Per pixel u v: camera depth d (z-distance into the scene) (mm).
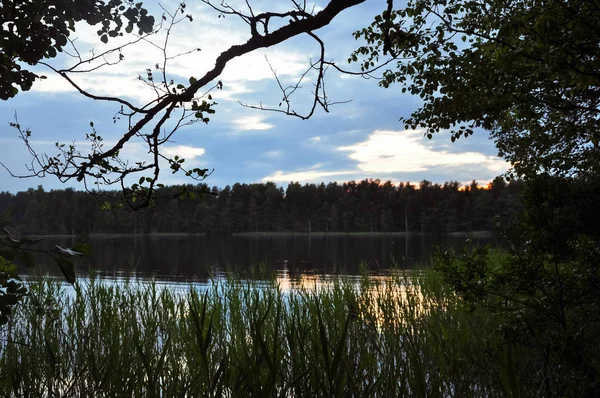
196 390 3037
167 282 16969
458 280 5281
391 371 3518
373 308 8445
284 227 129500
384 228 125562
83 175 3410
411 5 5664
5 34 3334
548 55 4098
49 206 102375
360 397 2826
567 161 5938
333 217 129500
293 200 132125
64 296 11586
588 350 4188
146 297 9250
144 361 2463
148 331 7145
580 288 4637
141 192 3586
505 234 5199
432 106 5699
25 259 2664
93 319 7824
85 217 100500
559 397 3301
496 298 5734
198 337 2363
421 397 2836
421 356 4324
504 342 4633
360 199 133375
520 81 4586
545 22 4195
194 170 3545
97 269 23281
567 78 4328
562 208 4867
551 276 4871
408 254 34344
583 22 4078
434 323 6613
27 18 3312
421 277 12578
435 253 5457
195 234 117438
